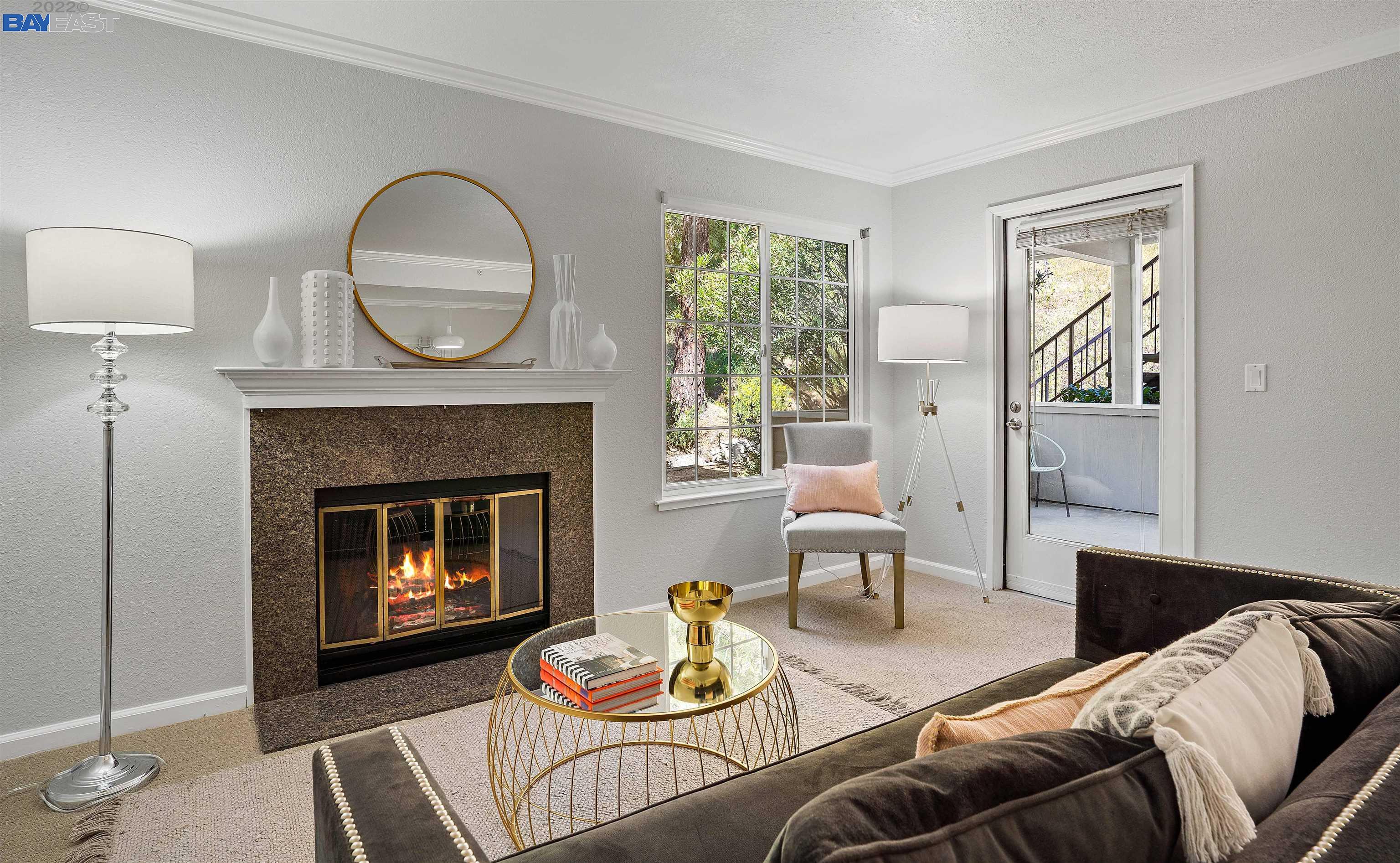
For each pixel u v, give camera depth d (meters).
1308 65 2.96
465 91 3.11
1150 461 3.58
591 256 3.47
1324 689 0.99
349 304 2.75
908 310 3.83
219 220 2.62
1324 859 0.55
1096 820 0.64
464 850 0.93
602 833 1.02
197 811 2.02
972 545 4.08
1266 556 3.14
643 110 3.54
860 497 3.79
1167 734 0.73
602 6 2.57
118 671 2.49
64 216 2.36
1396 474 2.79
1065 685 1.10
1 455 2.31
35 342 2.35
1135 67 3.07
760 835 1.04
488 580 3.23
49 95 2.34
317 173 2.80
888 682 2.89
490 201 3.16
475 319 3.13
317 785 1.14
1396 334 2.78
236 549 2.68
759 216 4.08
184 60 2.54
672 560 3.79
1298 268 3.02
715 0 2.54
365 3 2.53
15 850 1.87
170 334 2.52
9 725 2.34
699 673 1.93
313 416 2.77
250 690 2.69
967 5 2.57
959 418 4.32
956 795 0.62
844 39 2.83
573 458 3.38
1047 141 3.84
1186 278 3.34
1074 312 3.86
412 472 2.97
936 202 4.41
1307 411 3.01
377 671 2.96
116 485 2.47
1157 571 1.92
